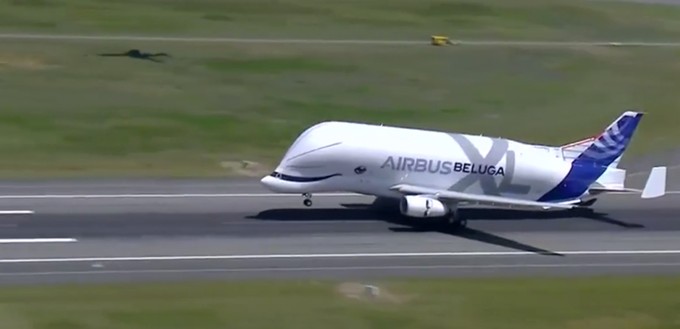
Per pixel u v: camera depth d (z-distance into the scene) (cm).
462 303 17588
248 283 18112
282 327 16012
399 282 18588
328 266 19388
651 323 17200
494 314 17138
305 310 16775
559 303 17862
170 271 18700
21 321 15688
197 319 16138
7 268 18438
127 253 19650
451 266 19838
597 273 19888
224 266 19125
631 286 19088
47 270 18438
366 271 19188
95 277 18162
